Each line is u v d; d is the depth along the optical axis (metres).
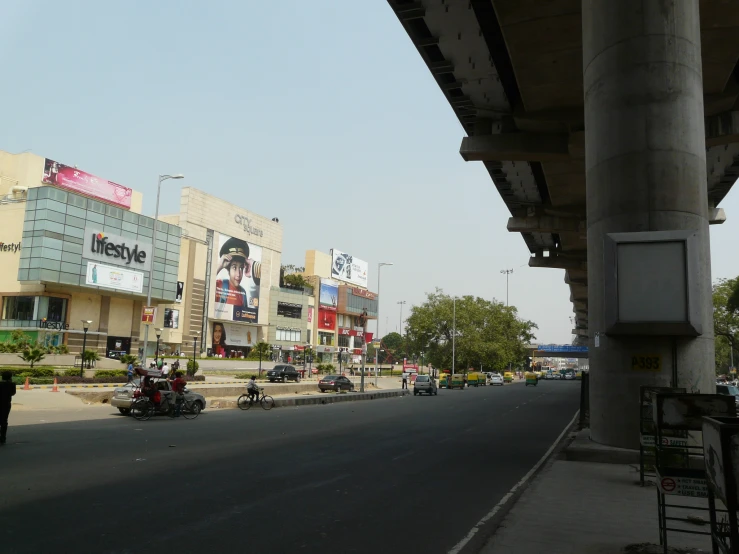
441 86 21.88
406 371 82.62
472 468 11.80
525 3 16.09
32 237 59.62
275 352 104.50
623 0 12.84
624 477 10.52
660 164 12.24
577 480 10.21
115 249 67.25
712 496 3.84
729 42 17.45
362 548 6.14
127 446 13.08
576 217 36.00
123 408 21.38
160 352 77.81
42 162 68.62
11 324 60.56
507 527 7.00
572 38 17.66
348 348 135.00
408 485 9.72
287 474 10.25
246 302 100.12
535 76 20.05
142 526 6.63
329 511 7.68
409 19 18.09
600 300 13.13
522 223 36.53
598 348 13.23
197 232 90.81
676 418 5.84
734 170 29.12
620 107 12.70
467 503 8.50
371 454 13.20
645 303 12.01
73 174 70.44
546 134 24.03
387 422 21.53
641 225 12.29
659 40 12.52
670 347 12.18
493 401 38.81
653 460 9.84
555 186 31.14
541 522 7.25
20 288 60.84
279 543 6.18
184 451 12.57
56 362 48.94
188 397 21.80
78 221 62.84
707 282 12.28
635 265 12.12
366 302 142.75
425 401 37.50
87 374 38.66
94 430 16.25
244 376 57.66
